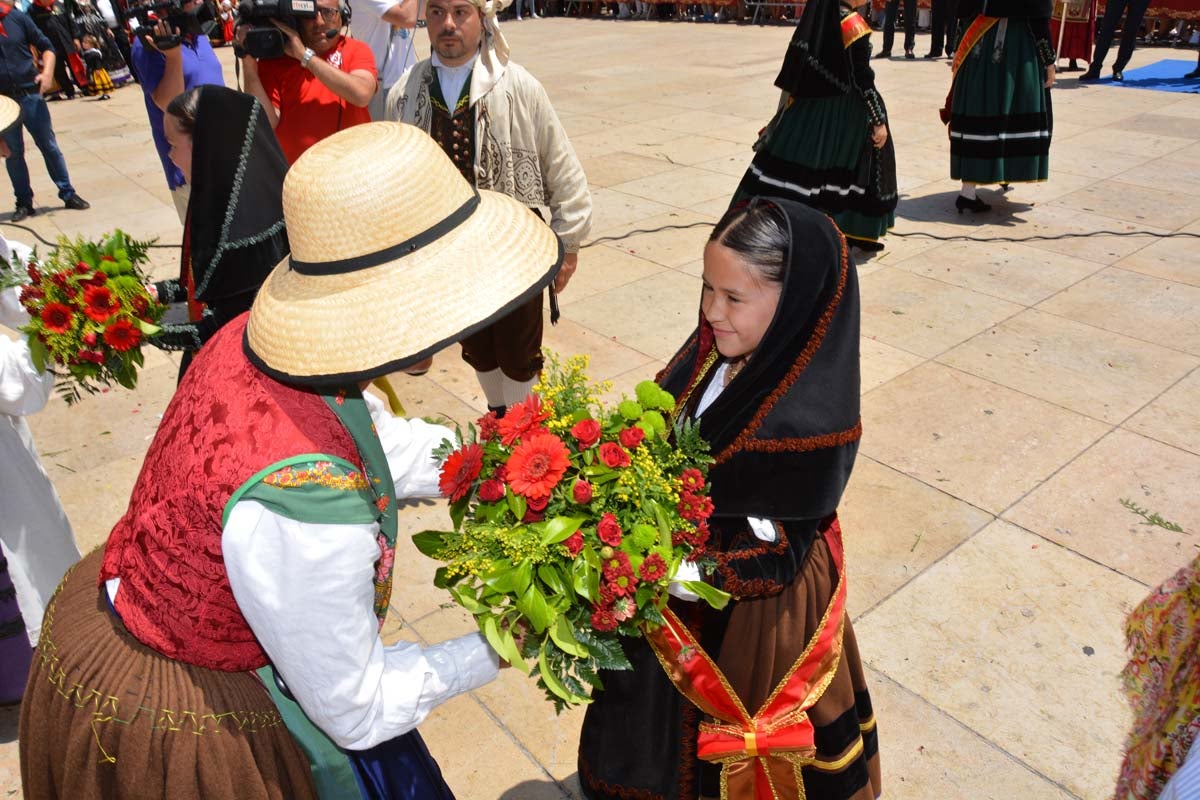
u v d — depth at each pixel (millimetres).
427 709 1619
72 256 2414
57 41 12250
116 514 3658
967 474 3678
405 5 5273
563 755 2605
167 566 1484
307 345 1380
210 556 1446
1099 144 7945
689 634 1820
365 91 4316
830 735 1937
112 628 1590
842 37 5234
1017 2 5828
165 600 1503
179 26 5000
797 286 1639
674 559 1625
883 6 14445
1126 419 4004
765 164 5809
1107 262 5602
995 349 4621
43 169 8797
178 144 2311
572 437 1621
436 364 4730
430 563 3357
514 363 3682
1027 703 2684
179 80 4988
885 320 4961
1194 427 3936
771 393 1696
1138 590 3066
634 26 16641
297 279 1454
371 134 1464
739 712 1837
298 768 1637
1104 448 3809
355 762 1700
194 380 1545
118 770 1537
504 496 1582
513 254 1462
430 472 1899
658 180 7434
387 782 1747
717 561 1706
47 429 4250
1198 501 3477
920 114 9164
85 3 12672
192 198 2311
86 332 2316
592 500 1570
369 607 1490
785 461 1690
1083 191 6840
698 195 7047
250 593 1392
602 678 1946
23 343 2447
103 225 7078
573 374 1729
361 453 1485
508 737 2666
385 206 1386
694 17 16891
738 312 1684
